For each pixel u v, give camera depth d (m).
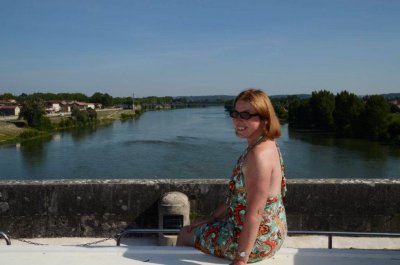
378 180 5.51
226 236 2.34
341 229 5.44
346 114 70.88
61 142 54.03
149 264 2.24
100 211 5.50
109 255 2.34
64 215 5.48
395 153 42.03
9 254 2.35
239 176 2.27
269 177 2.15
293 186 5.44
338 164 34.62
